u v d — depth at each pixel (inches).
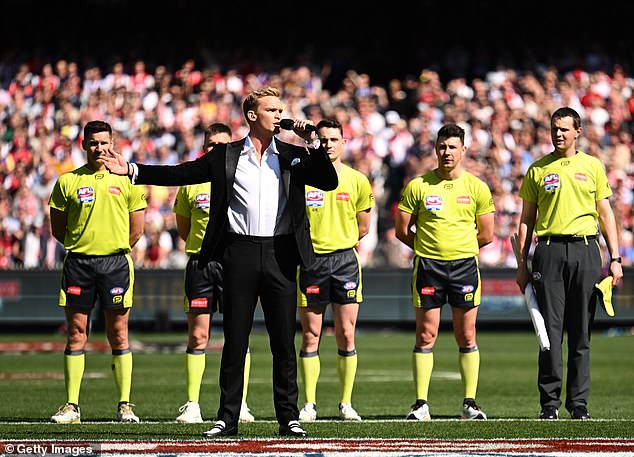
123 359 1229.7
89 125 1216.2
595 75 3676.2
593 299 1227.2
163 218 3179.1
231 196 946.1
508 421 1120.2
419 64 3860.7
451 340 2778.1
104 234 1217.4
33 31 3841.0
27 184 3388.3
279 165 951.6
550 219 1218.0
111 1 3978.8
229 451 861.8
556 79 3654.0
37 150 3479.3
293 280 957.8
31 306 3024.1
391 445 901.8
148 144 3472.0
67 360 1214.9
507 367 2053.4
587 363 1210.0
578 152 1238.9
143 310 2999.5
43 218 3292.3
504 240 3166.8
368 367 2078.0
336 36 3887.8
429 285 1237.1
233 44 3843.5
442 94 3555.6
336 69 3846.0
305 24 3880.4
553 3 3826.3
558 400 1209.4
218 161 944.3
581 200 1214.9
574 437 970.1
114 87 3656.5
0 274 3026.6
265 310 965.8
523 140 3408.0
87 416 1283.2
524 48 3806.6
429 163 3267.7
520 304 2955.2
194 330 1243.2
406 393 1624.0
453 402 1488.7
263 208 944.3
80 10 3922.2
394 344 2672.2
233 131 3494.1
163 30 3855.8
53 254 3253.0
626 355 2295.8
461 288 1232.2
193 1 3929.6
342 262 1268.5
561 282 1211.9
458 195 1241.4
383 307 2982.3
